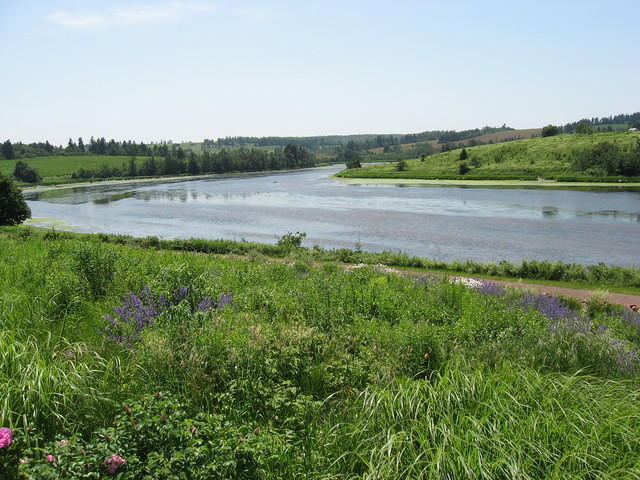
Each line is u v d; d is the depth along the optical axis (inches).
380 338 269.4
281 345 235.6
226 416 176.6
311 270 674.2
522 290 595.8
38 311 283.7
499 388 172.7
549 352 253.4
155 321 254.2
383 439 157.4
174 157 7770.7
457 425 153.7
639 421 163.8
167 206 2571.4
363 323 315.9
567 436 149.7
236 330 244.1
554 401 171.5
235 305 331.0
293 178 5211.6
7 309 273.3
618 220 1755.7
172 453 126.0
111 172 5821.9
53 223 1947.6
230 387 191.3
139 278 392.2
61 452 121.9
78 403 170.9
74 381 176.7
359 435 163.8
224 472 125.2
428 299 428.1
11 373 175.5
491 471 135.2
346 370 224.7
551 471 138.9
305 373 217.8
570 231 1557.6
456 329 301.4
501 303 430.9
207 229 1763.0
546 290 732.0
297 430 177.5
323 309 331.6
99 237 1224.2
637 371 243.8
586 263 1142.3
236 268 570.3
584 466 142.3
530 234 1519.4
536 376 186.9
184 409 174.9
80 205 2699.3
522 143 5290.4
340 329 286.7
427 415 155.7
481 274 898.7
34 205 2736.2
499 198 2564.0
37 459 120.6
